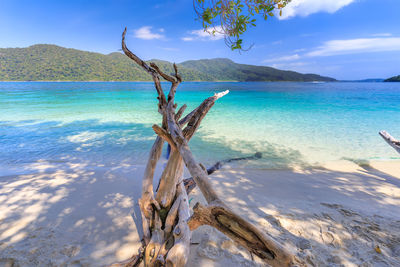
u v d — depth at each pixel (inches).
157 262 67.6
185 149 76.7
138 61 90.8
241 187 151.3
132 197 130.4
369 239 92.5
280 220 106.0
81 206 118.3
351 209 118.8
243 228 52.6
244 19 99.0
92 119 439.8
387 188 152.6
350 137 310.3
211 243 87.9
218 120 448.8
